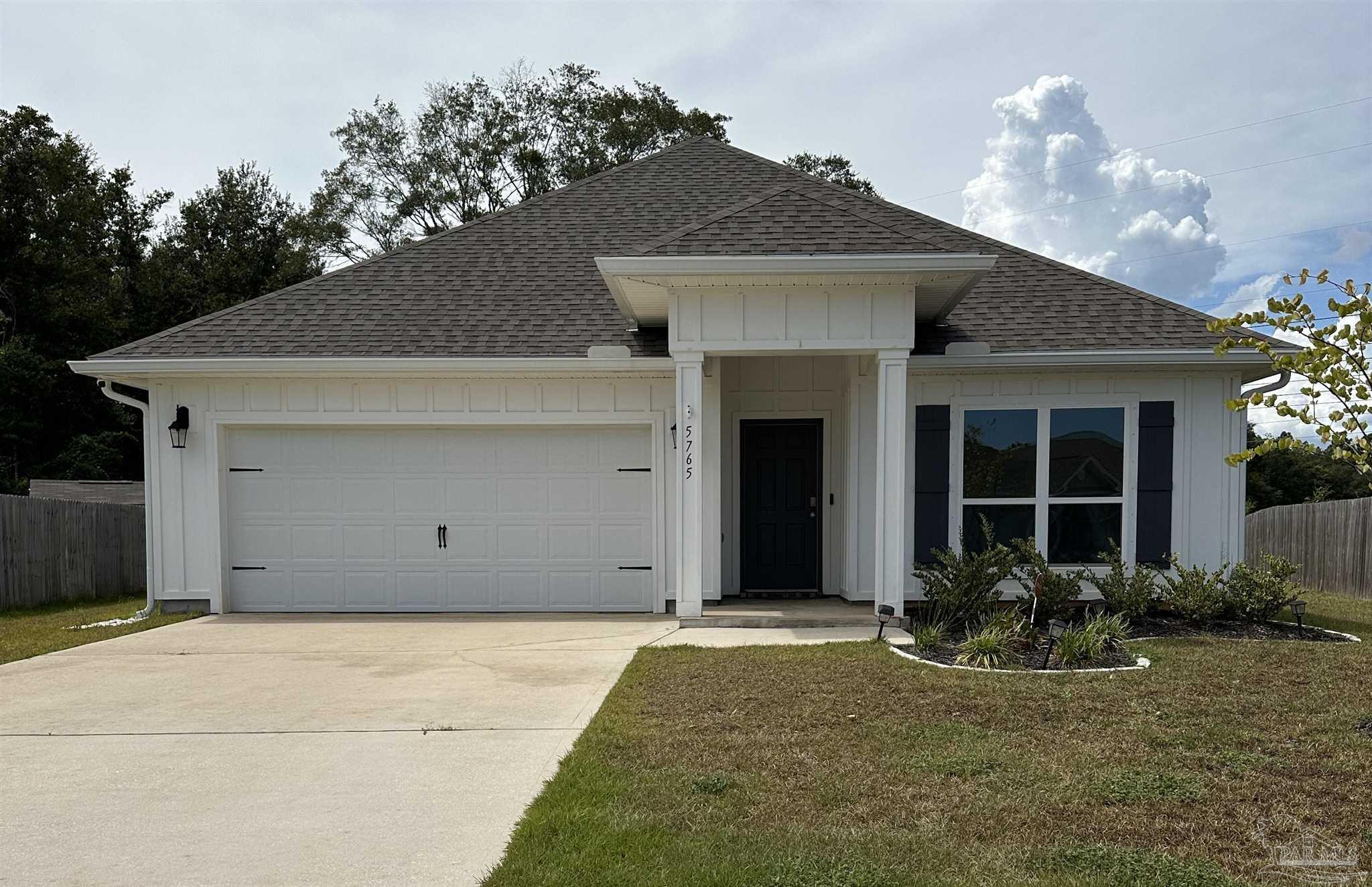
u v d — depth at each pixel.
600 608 10.31
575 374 10.15
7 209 30.97
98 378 10.11
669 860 3.53
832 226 8.70
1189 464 9.82
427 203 37.38
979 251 9.75
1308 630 8.56
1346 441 5.54
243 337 10.38
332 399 10.21
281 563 10.37
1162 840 3.74
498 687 6.56
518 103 38.03
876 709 5.68
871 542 9.97
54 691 6.62
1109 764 4.62
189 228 37.50
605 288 11.27
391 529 10.36
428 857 3.66
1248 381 10.40
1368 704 5.68
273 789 4.49
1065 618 8.80
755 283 8.62
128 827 4.03
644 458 10.27
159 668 7.39
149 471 10.24
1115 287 10.99
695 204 12.69
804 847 3.65
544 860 3.54
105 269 34.41
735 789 4.32
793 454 10.90
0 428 26.70
